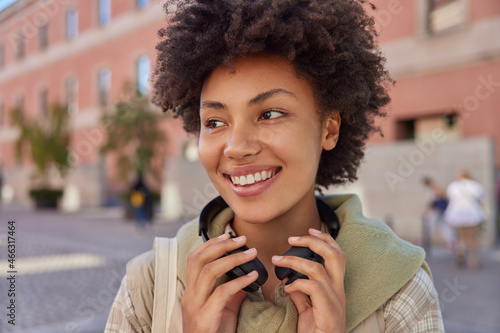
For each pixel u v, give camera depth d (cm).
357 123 113
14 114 1812
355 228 100
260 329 87
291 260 83
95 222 1271
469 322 419
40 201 1761
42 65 2106
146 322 99
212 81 90
